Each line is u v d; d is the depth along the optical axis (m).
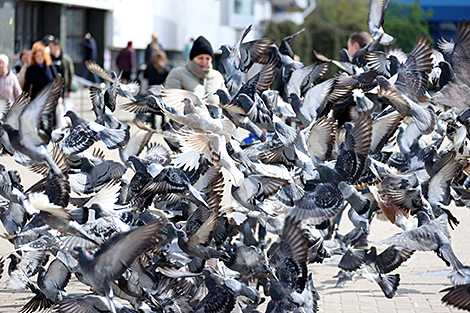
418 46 4.96
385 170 5.25
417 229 4.55
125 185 5.11
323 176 4.47
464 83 5.01
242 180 4.58
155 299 4.53
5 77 12.23
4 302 5.66
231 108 5.38
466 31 5.00
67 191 4.68
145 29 29.00
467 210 9.62
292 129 5.13
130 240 3.62
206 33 34.56
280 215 5.48
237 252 4.91
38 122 3.84
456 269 4.32
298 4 39.91
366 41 7.56
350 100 6.12
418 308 5.57
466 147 5.73
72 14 25.38
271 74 5.72
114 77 5.99
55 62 14.65
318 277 6.53
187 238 4.45
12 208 5.23
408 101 4.77
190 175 5.09
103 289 3.70
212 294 4.36
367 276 5.41
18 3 22.59
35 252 5.11
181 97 5.34
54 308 4.59
